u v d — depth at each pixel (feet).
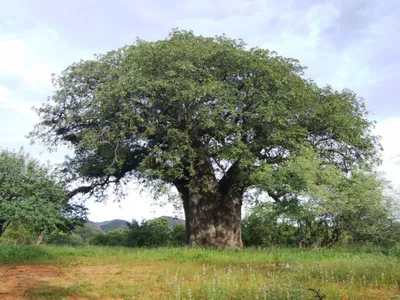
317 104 69.00
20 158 73.15
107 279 32.45
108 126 63.87
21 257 43.24
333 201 62.13
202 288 26.50
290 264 38.99
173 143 59.72
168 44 64.03
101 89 63.77
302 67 69.56
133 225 95.04
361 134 72.59
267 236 85.87
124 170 72.49
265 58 65.31
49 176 73.31
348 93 74.84
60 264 40.01
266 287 25.22
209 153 63.10
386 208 69.26
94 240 96.99
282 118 61.62
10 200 71.20
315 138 72.79
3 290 27.76
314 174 61.46
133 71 61.26
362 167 72.28
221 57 63.26
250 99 62.23
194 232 68.13
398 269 33.30
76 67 67.82
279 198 64.28
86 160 72.23
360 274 31.89
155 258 44.52
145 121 63.05
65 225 77.71
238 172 65.36
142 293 26.94
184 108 61.77
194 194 68.85
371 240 72.90
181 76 60.54
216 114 59.31
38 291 27.22
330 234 75.31
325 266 36.01
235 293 25.13
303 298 23.13
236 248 63.52
